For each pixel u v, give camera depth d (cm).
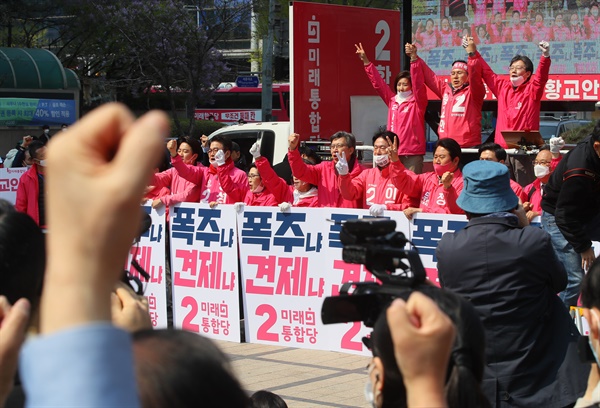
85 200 92
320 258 786
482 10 1193
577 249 586
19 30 3903
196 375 141
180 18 3184
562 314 406
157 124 93
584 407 220
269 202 877
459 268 397
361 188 840
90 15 3356
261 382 680
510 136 938
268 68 2192
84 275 96
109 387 97
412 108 1001
